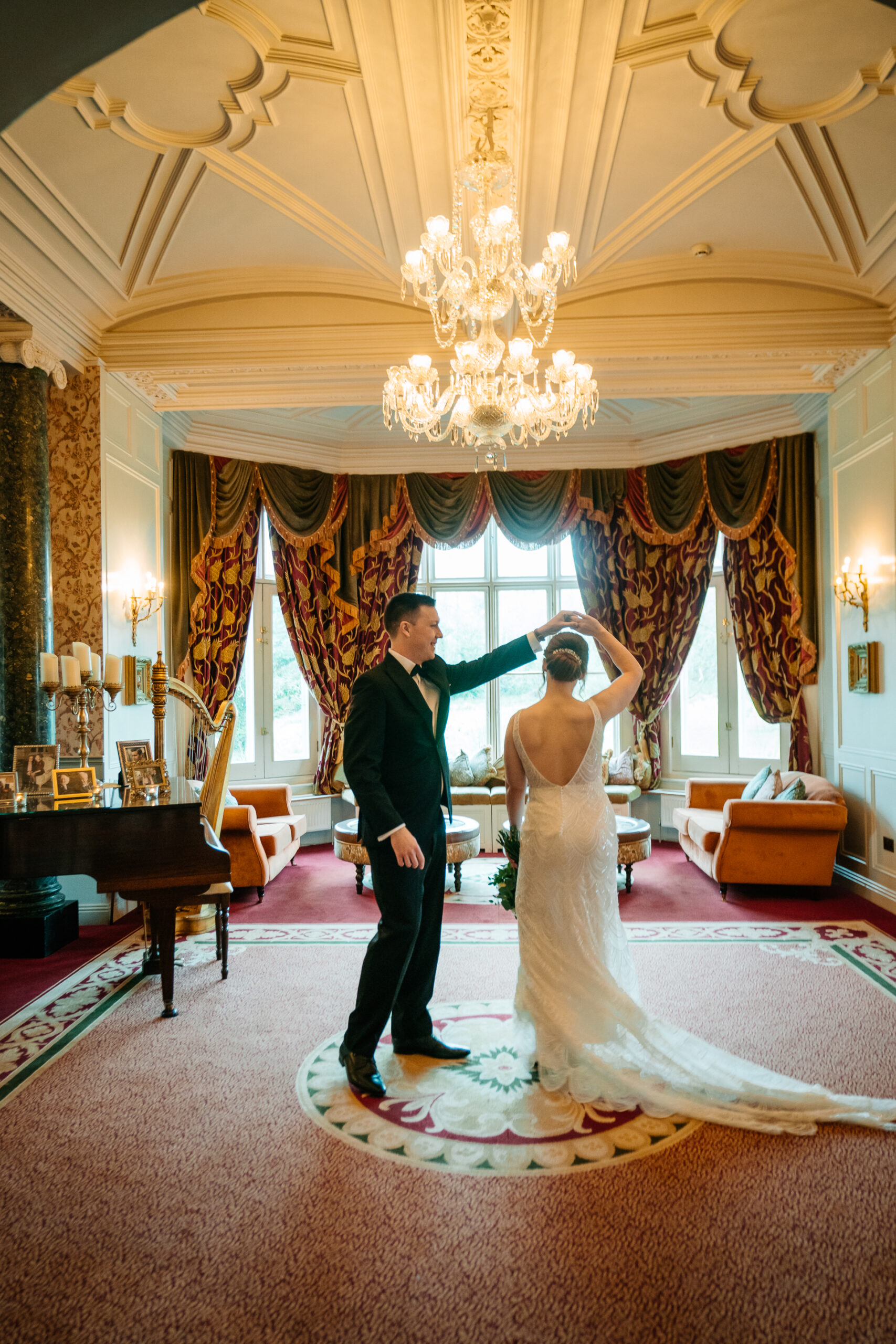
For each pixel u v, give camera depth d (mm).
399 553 8125
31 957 4496
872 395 5621
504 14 3078
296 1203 2184
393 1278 1888
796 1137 2486
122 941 4848
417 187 4262
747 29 3258
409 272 4039
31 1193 2248
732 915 5238
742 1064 2799
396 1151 2434
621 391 6102
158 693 4508
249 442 7574
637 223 4629
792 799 5812
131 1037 3336
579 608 8531
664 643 7824
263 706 8047
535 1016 2822
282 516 7699
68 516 5301
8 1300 1834
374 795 2770
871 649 5648
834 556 6266
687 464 7617
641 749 7910
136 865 3439
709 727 7941
